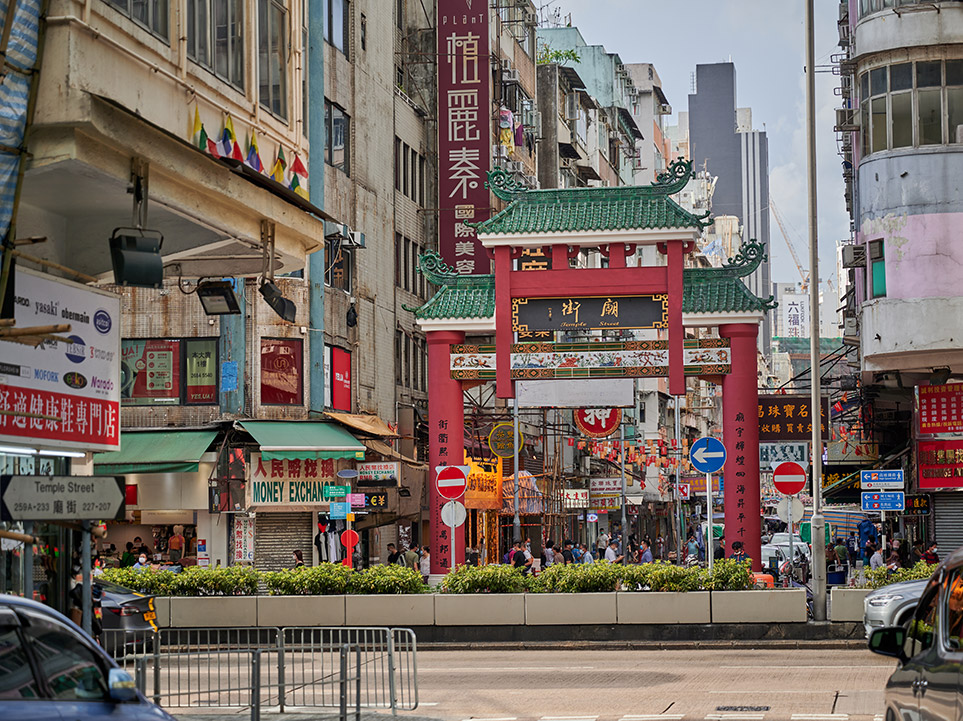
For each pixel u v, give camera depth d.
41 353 15.28
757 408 33.16
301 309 37.75
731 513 33.06
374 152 45.34
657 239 33.34
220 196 15.82
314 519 37.84
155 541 37.53
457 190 48.09
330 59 41.53
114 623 22.84
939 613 8.49
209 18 15.62
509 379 33.84
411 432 47.62
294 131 18.33
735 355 33.22
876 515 56.69
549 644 25.23
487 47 48.28
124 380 36.47
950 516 36.72
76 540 18.38
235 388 36.34
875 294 35.06
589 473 70.75
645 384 89.12
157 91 14.27
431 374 35.03
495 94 55.97
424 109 51.69
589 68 90.06
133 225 14.02
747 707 16.33
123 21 13.55
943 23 34.28
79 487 9.80
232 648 17.14
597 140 80.31
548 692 18.38
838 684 18.39
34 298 15.20
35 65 12.55
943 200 34.22
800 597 25.11
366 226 44.16
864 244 35.47
